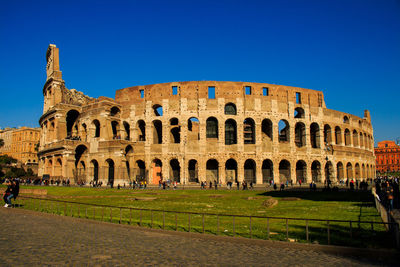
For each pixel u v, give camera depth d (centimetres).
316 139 8688
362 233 1853
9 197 3091
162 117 8025
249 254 1409
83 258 1298
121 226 2061
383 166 19875
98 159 7950
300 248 1516
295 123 8262
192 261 1285
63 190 5703
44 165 9231
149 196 4588
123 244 1563
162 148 7875
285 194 4878
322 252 1456
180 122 7906
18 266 1180
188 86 8038
